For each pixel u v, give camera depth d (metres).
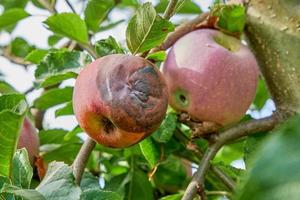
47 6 1.19
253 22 1.01
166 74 0.96
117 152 1.13
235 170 0.98
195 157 1.07
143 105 0.85
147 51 0.93
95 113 0.86
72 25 1.04
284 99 1.00
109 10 1.19
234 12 0.98
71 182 0.81
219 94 0.94
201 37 0.96
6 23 1.23
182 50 0.95
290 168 0.46
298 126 0.48
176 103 0.96
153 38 0.91
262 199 0.45
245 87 0.95
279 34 0.99
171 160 1.16
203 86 0.94
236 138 0.97
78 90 0.87
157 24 0.89
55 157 1.11
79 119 0.87
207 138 0.96
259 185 0.46
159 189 1.17
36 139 1.01
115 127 0.86
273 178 0.46
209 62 0.94
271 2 0.99
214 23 0.98
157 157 1.02
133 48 0.92
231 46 0.97
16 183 0.83
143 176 1.14
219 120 0.95
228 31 0.98
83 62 0.98
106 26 1.22
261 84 1.26
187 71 0.94
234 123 0.97
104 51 0.96
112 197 0.87
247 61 0.95
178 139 1.05
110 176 1.17
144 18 0.90
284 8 0.99
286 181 0.45
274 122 0.98
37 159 1.01
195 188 0.90
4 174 0.82
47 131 1.14
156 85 0.86
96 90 0.86
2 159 0.82
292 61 0.99
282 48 0.99
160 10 1.21
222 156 1.23
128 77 0.86
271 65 1.00
